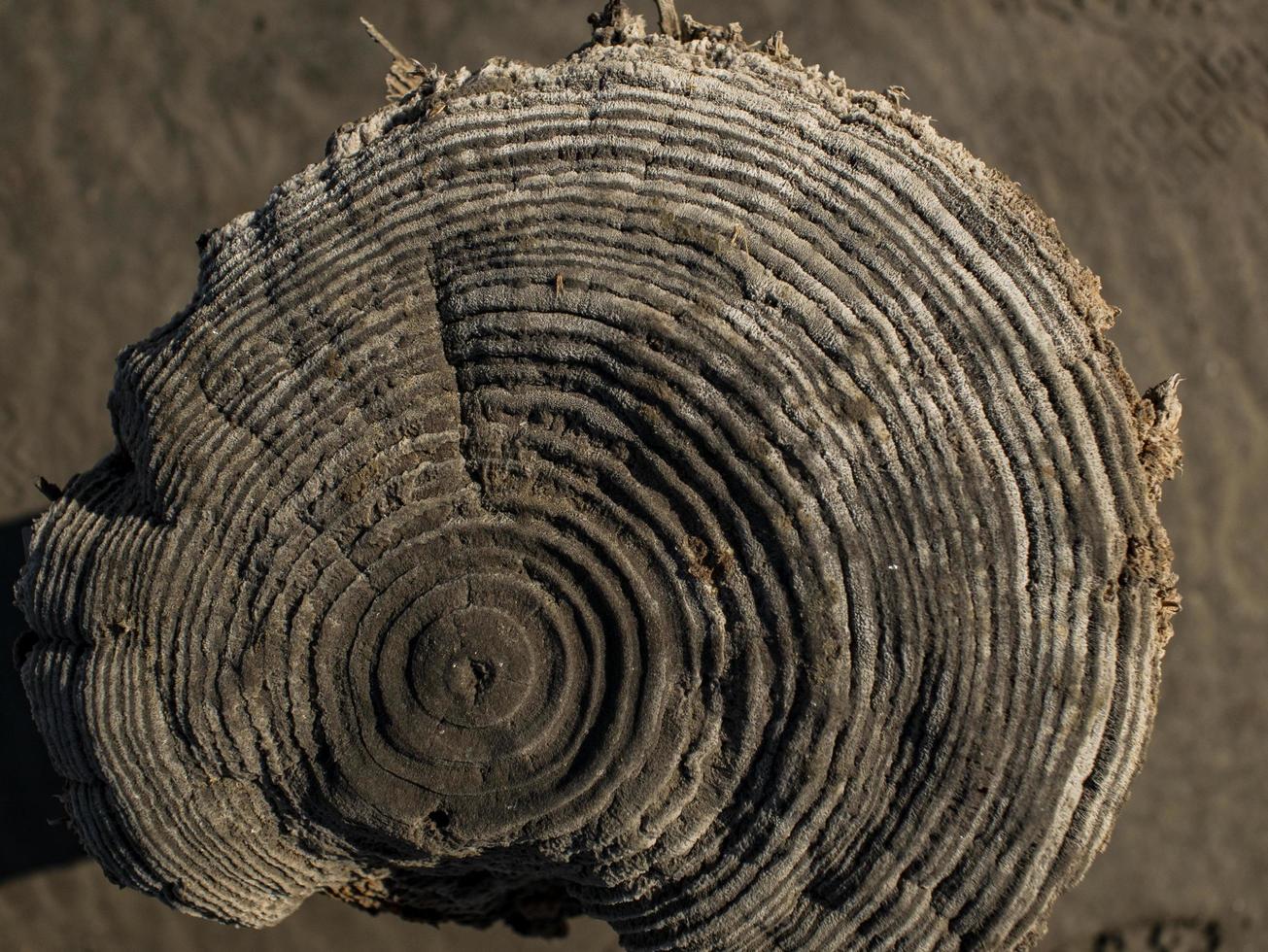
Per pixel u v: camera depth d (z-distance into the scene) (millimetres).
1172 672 646
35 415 640
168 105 661
